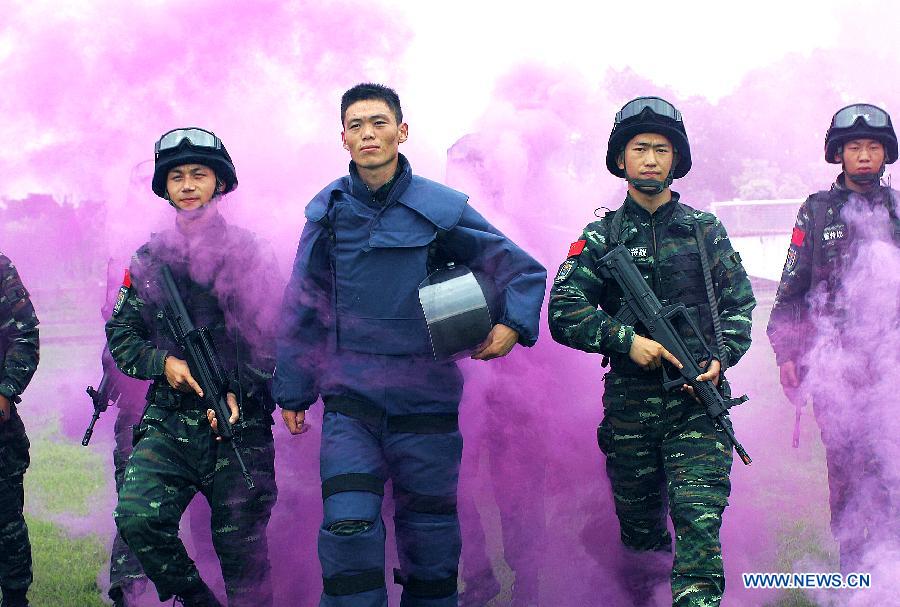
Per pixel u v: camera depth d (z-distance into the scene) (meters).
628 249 3.41
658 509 3.50
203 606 3.35
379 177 3.24
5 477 3.73
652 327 3.33
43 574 4.30
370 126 3.20
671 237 3.42
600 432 3.55
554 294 3.46
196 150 3.37
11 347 3.75
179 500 3.29
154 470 3.25
